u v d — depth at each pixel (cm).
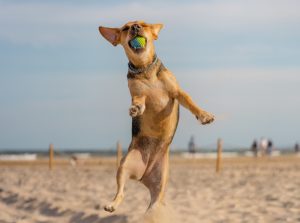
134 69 550
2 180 1819
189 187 1502
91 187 1555
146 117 559
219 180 1725
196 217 923
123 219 930
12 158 4522
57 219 1045
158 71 551
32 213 1145
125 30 554
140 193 1346
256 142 3903
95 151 6494
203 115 541
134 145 573
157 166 572
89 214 1016
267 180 1650
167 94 553
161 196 572
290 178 1738
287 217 884
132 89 553
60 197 1284
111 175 2105
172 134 572
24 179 1858
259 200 1146
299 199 1112
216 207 1049
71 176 2048
